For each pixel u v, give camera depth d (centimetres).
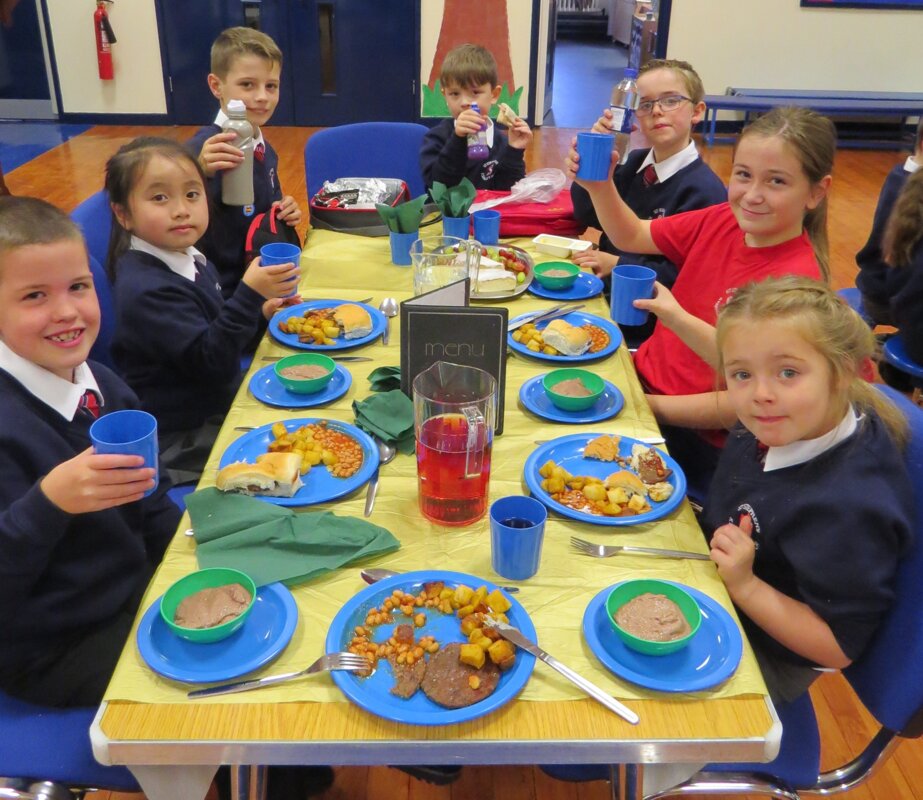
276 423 148
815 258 180
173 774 98
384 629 108
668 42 741
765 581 127
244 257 259
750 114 756
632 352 226
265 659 101
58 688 130
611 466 142
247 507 125
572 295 211
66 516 107
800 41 736
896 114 693
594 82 962
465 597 110
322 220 256
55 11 704
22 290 121
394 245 226
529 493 135
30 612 125
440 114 739
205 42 715
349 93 733
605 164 197
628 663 102
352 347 182
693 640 106
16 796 116
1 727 124
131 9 704
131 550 140
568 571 118
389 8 700
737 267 190
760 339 117
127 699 96
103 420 105
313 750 93
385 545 120
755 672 102
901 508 114
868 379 133
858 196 586
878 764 123
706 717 96
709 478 191
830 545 113
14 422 122
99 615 134
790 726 131
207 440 196
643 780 105
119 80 730
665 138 250
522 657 102
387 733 93
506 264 218
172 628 104
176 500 180
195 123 748
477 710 94
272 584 113
